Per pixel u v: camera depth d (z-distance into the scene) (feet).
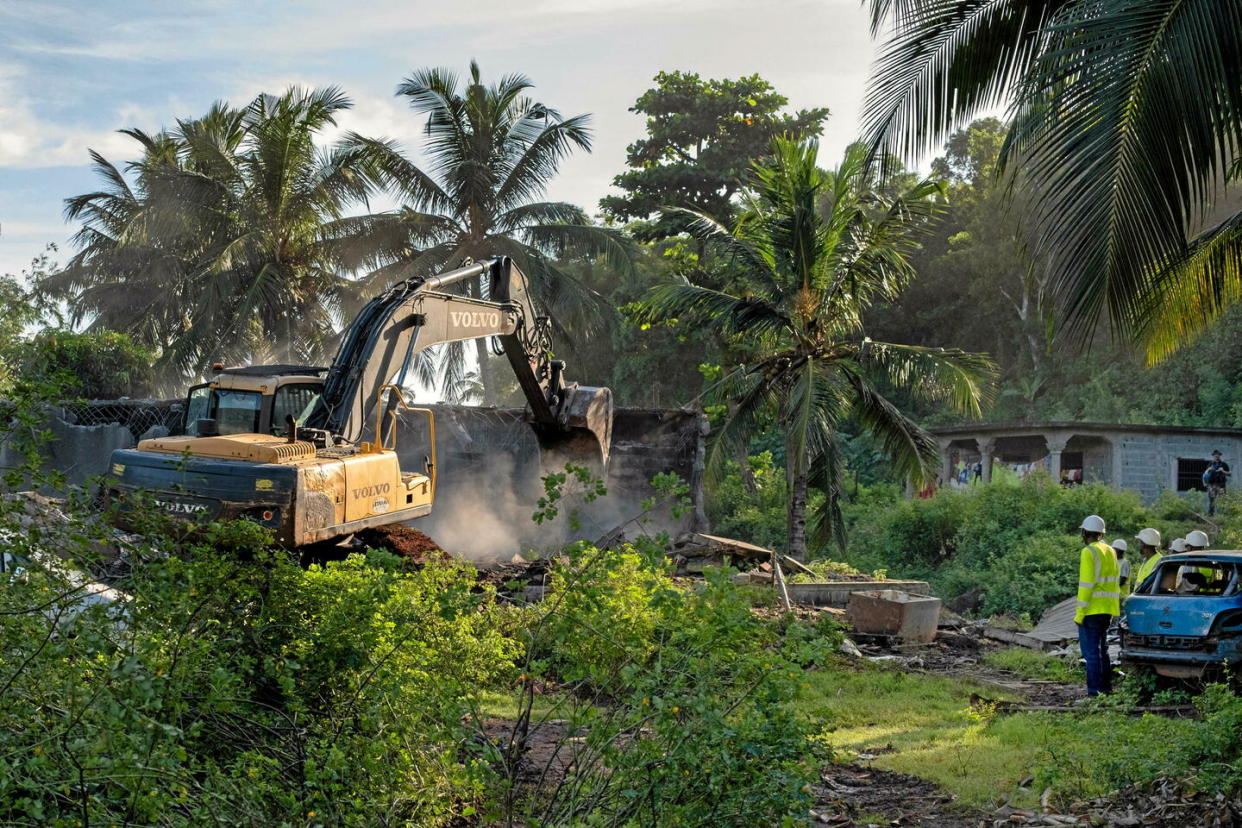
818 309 78.18
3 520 14.48
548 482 18.47
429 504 44.98
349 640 18.33
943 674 44.60
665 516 73.00
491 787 16.31
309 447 38.63
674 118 157.99
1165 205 27.30
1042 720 32.55
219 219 111.34
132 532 16.55
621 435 75.66
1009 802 23.97
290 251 111.96
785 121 157.69
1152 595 39.37
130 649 14.58
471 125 113.50
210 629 17.35
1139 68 27.45
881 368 80.02
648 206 156.56
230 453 37.19
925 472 79.66
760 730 15.70
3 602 14.23
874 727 33.17
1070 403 150.71
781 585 53.83
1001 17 33.96
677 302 80.64
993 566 81.00
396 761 17.42
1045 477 94.73
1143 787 23.53
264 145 106.22
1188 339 37.60
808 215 74.43
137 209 121.39
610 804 15.93
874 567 96.22
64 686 13.78
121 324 126.11
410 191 112.68
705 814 15.28
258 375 43.98
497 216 115.85
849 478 138.72
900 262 78.59
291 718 17.35
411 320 44.96
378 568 19.95
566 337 123.44
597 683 18.49
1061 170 28.19
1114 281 27.66
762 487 115.96
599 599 18.02
